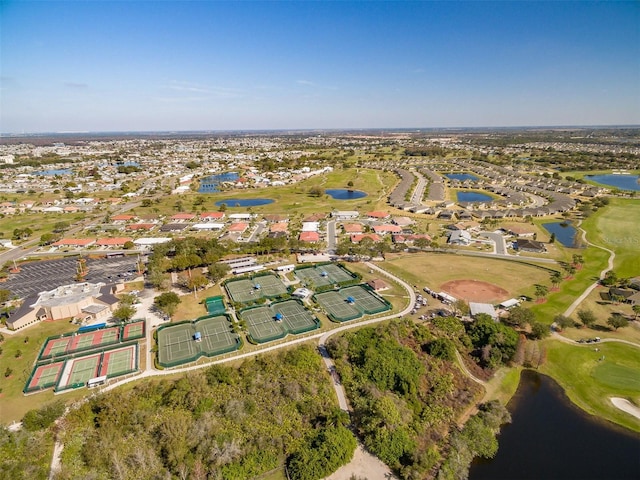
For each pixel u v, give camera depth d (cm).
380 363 8050
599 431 7081
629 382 8162
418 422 7100
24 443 6134
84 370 8231
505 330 9106
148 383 7738
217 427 6631
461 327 9606
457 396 7831
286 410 7162
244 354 8756
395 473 6131
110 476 5788
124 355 8762
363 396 7488
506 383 8319
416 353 8912
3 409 7088
